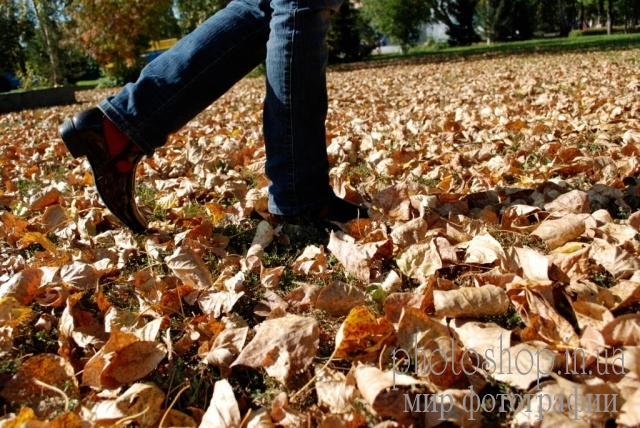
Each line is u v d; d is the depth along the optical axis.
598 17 44.53
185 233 2.00
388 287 1.57
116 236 2.04
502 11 36.59
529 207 1.96
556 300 1.43
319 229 2.06
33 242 2.08
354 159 3.32
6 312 1.43
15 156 4.27
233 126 5.23
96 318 1.54
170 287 1.69
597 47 17.50
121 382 1.22
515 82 7.86
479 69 12.72
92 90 22.20
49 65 27.38
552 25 47.91
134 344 1.26
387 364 1.23
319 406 1.14
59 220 2.24
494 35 37.38
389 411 1.06
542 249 1.76
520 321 1.36
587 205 1.97
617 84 6.18
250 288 1.66
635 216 1.82
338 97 8.26
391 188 2.11
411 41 30.95
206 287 1.64
